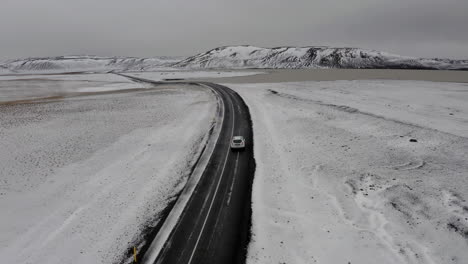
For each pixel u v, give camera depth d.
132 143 31.39
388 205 17.33
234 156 26.81
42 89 91.69
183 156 27.33
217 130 35.22
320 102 45.81
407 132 29.00
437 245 13.92
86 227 17.06
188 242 15.48
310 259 13.70
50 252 15.09
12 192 21.19
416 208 16.75
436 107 39.88
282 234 15.53
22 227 17.14
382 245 14.27
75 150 29.55
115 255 14.79
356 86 67.12
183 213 18.12
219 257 14.27
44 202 19.80
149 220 17.56
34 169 25.05
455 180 19.14
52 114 46.94
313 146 27.70
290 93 56.62
